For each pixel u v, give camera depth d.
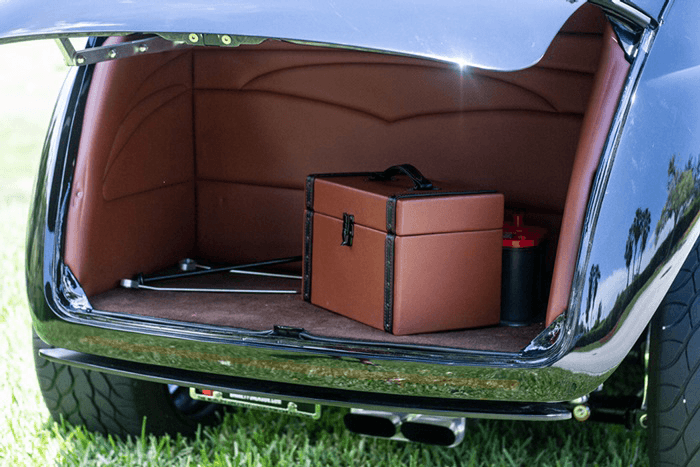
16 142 8.02
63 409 2.49
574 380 1.72
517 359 1.72
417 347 1.78
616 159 1.68
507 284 2.11
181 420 2.56
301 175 2.65
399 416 1.95
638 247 1.70
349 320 2.10
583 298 1.68
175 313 2.13
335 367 1.81
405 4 1.62
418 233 1.94
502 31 1.55
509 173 2.40
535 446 2.52
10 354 3.02
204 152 2.73
